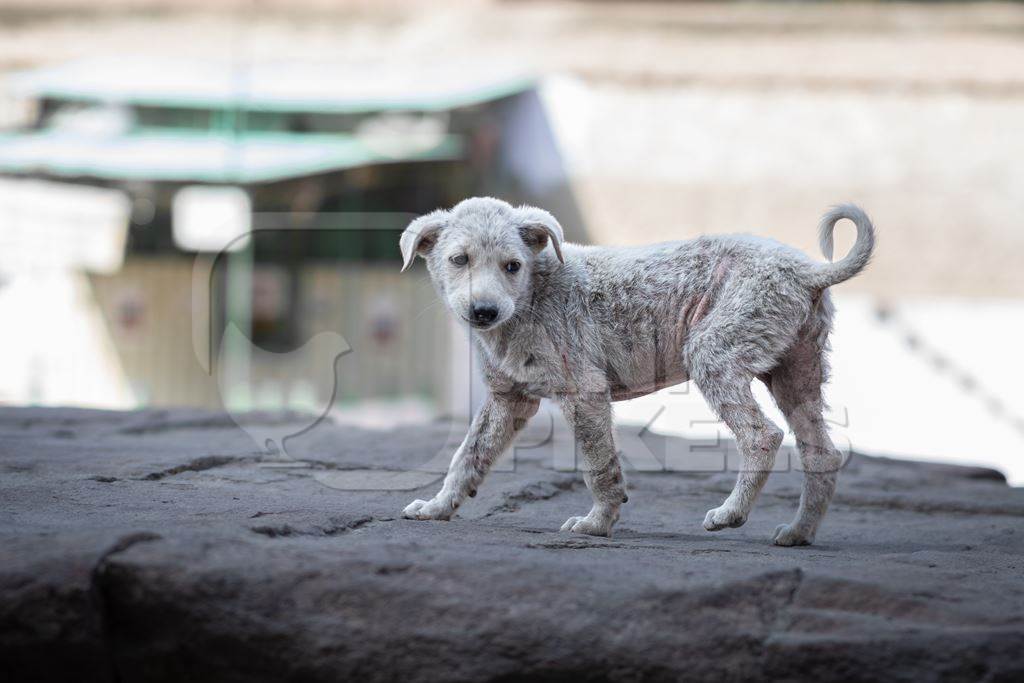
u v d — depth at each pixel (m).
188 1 17.78
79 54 16.77
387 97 15.75
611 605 3.52
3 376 16.12
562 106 15.90
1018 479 14.60
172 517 4.54
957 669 3.35
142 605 3.47
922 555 4.72
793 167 15.68
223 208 16.36
